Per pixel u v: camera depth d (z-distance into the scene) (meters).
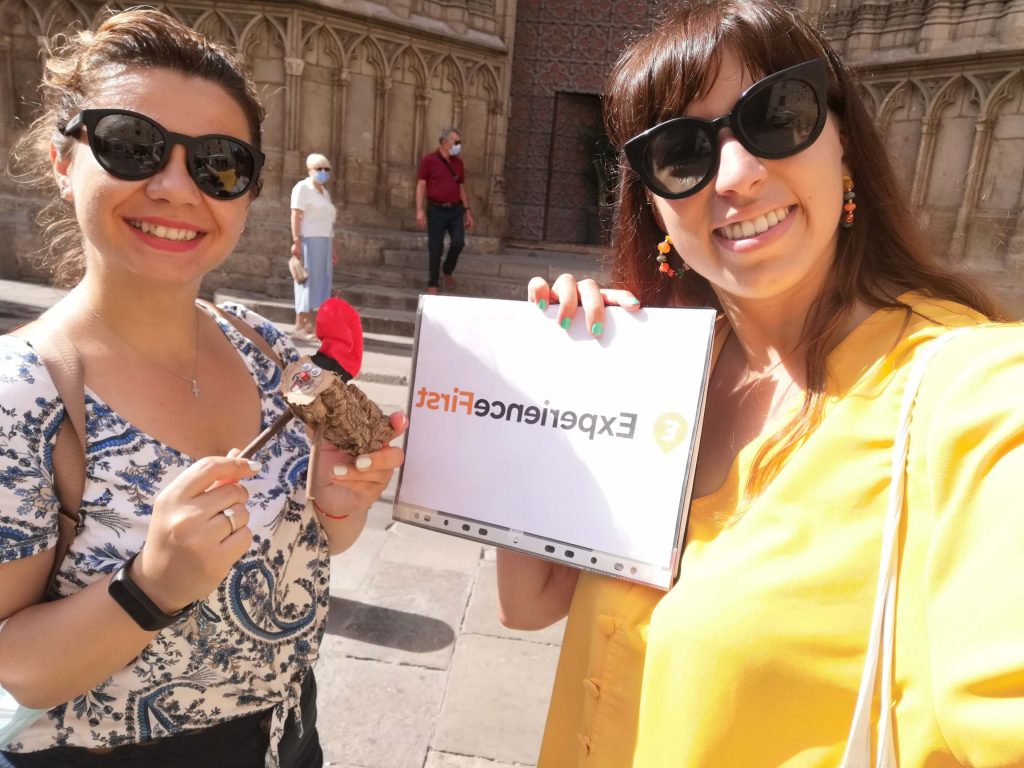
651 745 0.96
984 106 7.27
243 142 1.09
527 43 11.82
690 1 1.07
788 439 0.94
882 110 8.06
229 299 8.21
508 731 2.47
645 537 1.04
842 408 0.90
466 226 8.66
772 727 0.87
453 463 1.20
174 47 1.07
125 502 1.01
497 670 2.77
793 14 1.03
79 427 1.00
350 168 9.56
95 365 1.05
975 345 0.80
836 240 1.08
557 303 1.17
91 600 0.92
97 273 1.08
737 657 0.87
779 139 0.96
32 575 0.95
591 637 1.12
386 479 1.17
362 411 1.06
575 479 1.10
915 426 0.80
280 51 8.91
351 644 2.85
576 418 1.12
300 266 7.11
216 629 1.06
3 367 0.97
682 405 1.04
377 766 2.29
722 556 0.95
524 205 12.24
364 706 2.54
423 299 1.25
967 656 0.66
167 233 1.06
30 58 8.82
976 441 0.72
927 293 1.01
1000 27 7.16
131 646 0.93
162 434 1.07
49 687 0.93
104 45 1.06
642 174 1.07
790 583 0.86
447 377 1.22
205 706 1.08
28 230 8.83
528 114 12.00
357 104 9.50
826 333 0.98
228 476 0.93
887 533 0.80
